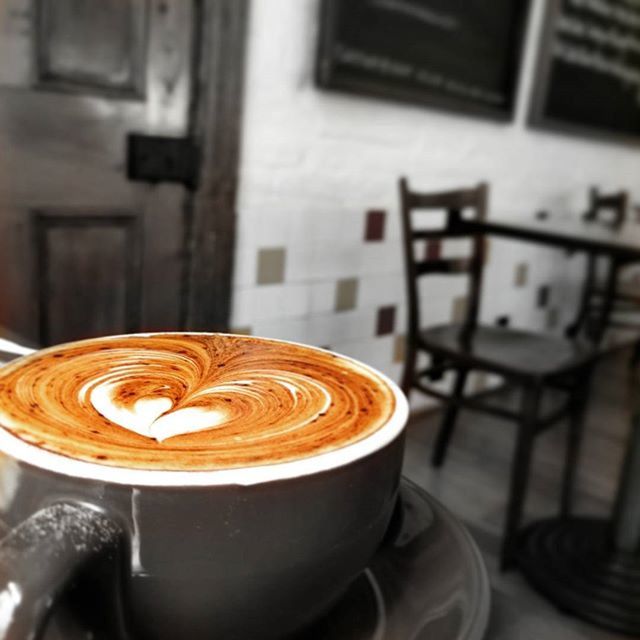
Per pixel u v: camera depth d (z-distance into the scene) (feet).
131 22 5.13
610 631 5.22
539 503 6.86
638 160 12.07
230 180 5.88
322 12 6.08
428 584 0.98
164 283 5.78
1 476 0.75
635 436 5.58
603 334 10.96
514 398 9.72
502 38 8.23
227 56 5.57
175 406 0.93
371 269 7.43
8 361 1.18
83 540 0.65
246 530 0.72
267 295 6.51
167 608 0.75
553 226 6.62
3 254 4.95
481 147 8.49
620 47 10.37
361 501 0.81
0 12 4.60
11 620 0.57
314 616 0.87
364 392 1.02
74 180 5.14
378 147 7.16
